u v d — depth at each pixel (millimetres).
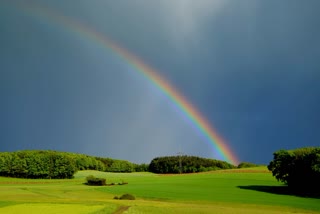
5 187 118875
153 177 160375
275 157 105375
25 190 103500
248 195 85688
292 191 98000
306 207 66562
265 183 117438
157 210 50094
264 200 75875
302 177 99188
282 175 103438
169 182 125438
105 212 46938
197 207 57281
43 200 66500
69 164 192000
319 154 94188
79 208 51906
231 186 108625
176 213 48094
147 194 86375
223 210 54000
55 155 192625
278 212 54906
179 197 80125
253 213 51375
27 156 189625
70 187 117625
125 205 55406
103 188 107062
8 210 50562
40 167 187000
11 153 195500
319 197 86812
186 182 123125
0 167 183875
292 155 100938
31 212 48125
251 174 149500
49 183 148875
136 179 150375
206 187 105438
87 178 136375
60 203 59375
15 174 186375
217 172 165875
